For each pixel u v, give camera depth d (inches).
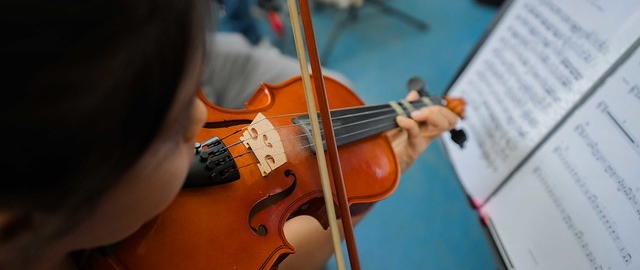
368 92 69.7
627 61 24.4
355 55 77.0
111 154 9.0
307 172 24.8
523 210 31.2
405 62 74.8
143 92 8.8
